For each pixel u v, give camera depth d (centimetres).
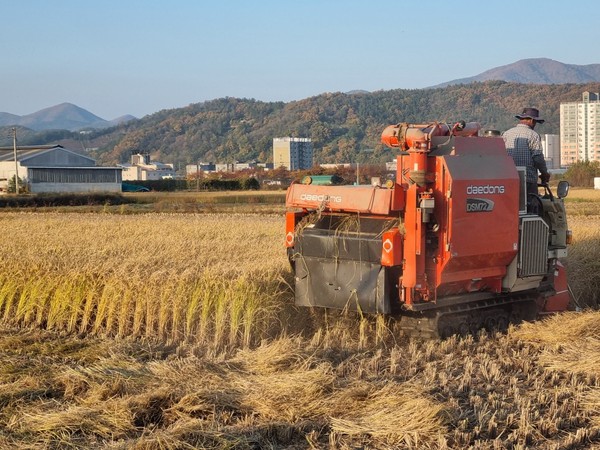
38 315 1310
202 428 712
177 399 794
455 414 753
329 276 1080
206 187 9044
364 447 690
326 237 1071
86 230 2327
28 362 1007
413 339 1084
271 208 4984
